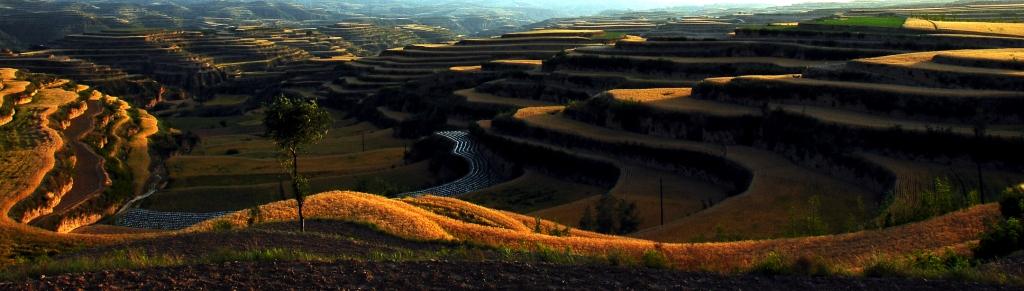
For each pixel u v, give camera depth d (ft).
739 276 79.51
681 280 78.13
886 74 318.24
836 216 206.18
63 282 79.97
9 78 553.64
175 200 345.31
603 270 81.87
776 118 296.30
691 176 294.87
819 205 207.82
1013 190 125.18
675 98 357.61
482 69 632.79
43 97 517.55
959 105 264.93
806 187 237.86
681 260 106.01
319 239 125.39
